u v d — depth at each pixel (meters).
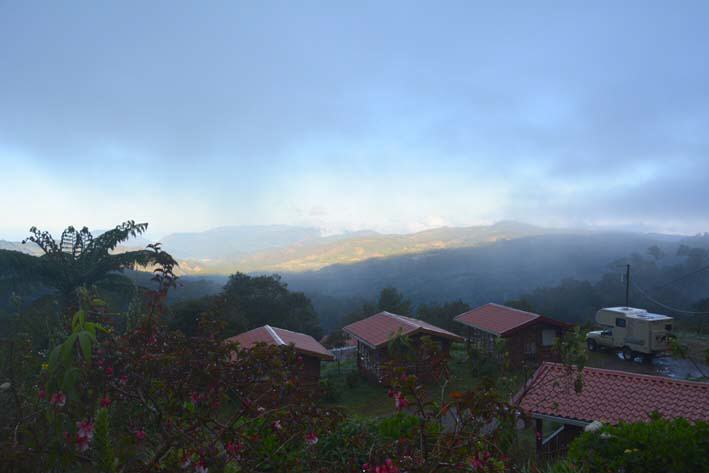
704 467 5.58
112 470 2.94
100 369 3.10
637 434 6.05
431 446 3.50
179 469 3.06
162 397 3.31
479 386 3.48
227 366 3.38
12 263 17.14
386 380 3.74
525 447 6.57
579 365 5.02
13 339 4.96
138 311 4.34
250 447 3.30
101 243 18.86
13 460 2.83
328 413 3.51
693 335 33.09
